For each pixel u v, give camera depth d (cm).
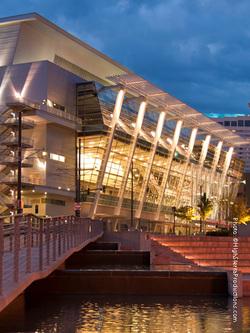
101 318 1736
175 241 3869
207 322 1673
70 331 1503
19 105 4622
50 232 1873
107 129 8075
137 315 1806
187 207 10281
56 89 7706
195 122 10044
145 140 9056
